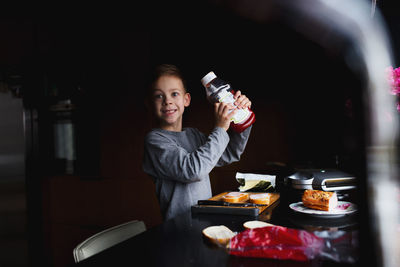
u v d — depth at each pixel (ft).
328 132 6.23
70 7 8.13
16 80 8.22
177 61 7.48
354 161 0.91
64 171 8.29
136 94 7.47
